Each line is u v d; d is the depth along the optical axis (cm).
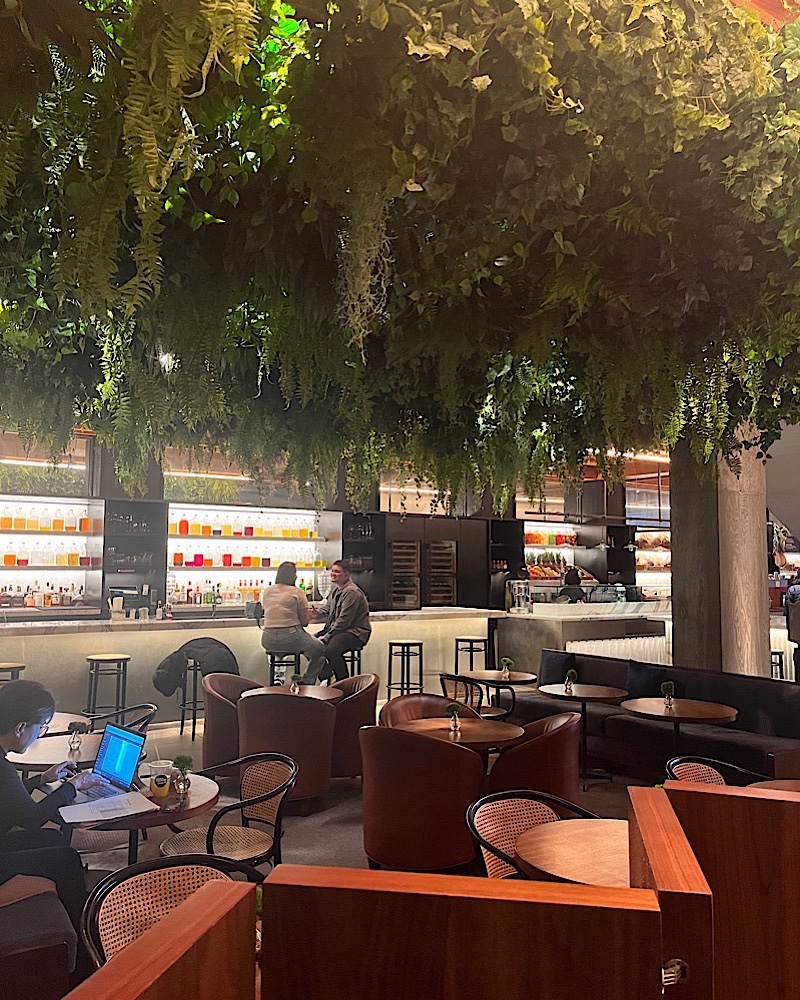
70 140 126
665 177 173
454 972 117
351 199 138
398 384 308
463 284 191
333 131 129
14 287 188
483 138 144
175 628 762
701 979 128
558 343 270
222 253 182
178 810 330
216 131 150
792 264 210
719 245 192
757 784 368
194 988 102
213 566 922
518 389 346
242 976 117
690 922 128
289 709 543
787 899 188
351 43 121
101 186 125
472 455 367
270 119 144
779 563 1427
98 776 364
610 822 292
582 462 384
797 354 345
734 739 568
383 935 118
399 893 118
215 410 234
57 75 117
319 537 1004
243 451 333
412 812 422
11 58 104
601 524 1219
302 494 350
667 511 1276
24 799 312
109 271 131
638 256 195
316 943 119
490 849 275
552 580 1198
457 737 479
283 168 156
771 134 166
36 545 826
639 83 141
